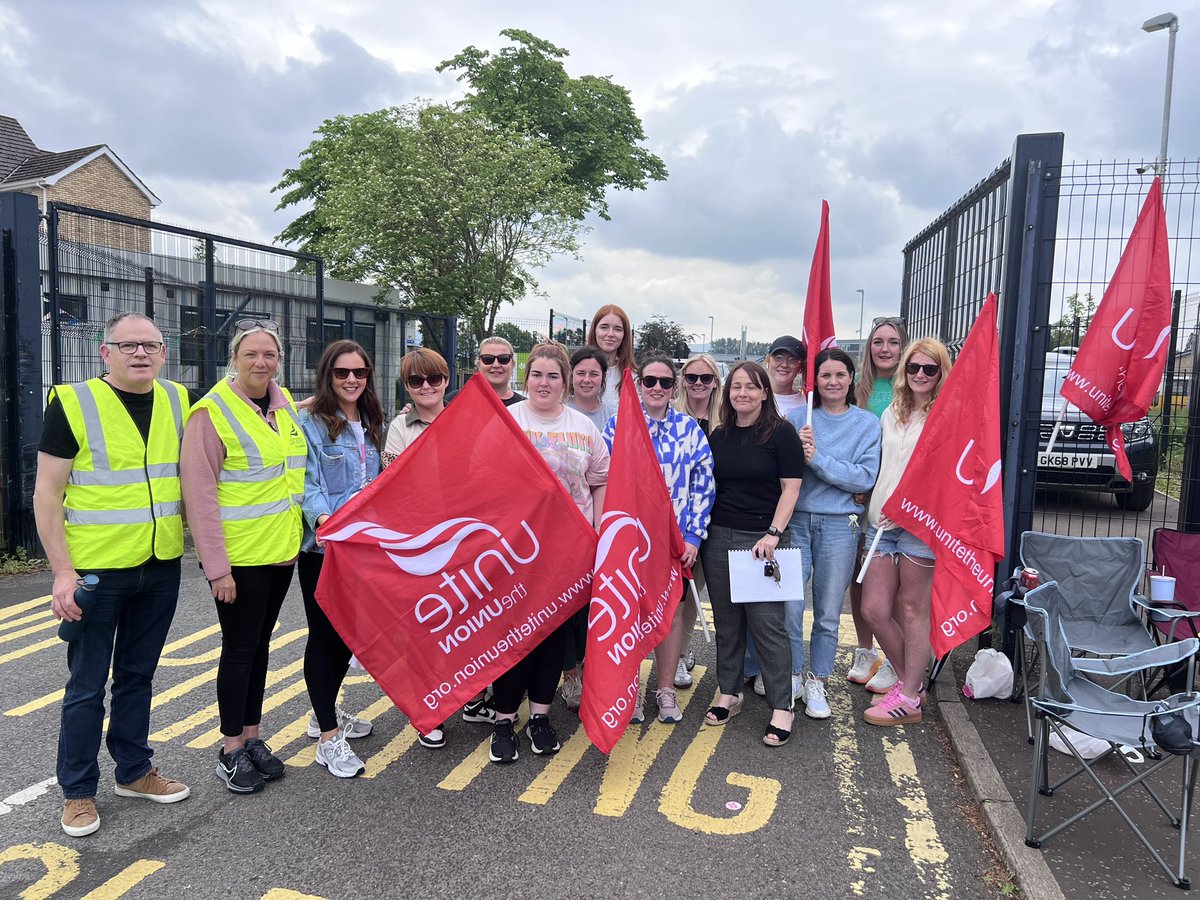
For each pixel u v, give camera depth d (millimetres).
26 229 7066
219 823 3291
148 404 3262
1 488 7223
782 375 4953
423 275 19578
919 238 9242
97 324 8352
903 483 4184
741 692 4312
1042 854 3051
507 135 21484
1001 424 4902
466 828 3266
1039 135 4699
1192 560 4746
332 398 3793
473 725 4273
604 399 4926
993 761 3785
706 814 3385
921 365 4277
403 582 3615
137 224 8148
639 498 3865
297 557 3545
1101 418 4664
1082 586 4500
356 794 3531
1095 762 3588
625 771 3756
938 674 4824
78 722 3160
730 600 4148
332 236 21578
